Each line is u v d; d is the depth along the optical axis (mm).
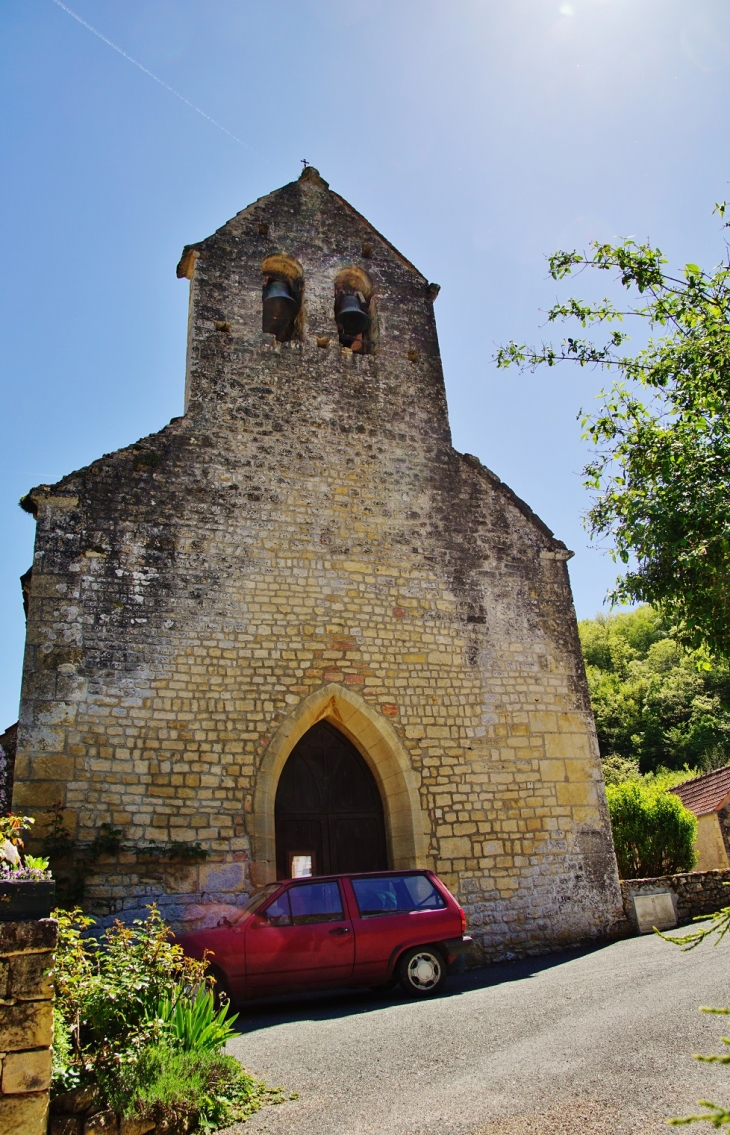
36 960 4207
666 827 14297
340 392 12789
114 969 5289
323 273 13750
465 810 10969
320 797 11125
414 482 12625
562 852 11227
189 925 9117
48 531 10266
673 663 40875
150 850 9297
